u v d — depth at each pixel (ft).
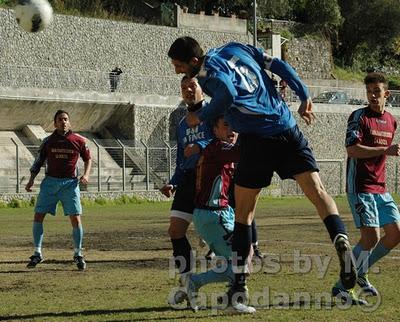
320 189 41.98
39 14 73.46
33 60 303.68
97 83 297.94
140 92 309.01
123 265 70.23
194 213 47.85
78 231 68.18
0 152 250.98
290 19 479.82
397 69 537.65
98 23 323.78
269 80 42.34
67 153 69.62
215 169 47.26
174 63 43.27
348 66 515.50
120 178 255.91
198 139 50.39
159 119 298.56
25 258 77.66
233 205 47.85
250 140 42.22
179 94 319.68
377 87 49.90
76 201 69.05
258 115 41.22
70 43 314.96
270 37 394.32
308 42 453.58
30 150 259.19
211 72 40.60
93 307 47.60
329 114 336.29
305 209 190.19
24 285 57.72
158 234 108.99
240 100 40.91
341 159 339.36
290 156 42.11
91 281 59.52
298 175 42.11
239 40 373.81
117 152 268.62
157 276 61.93
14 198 217.77
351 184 50.16
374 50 530.27
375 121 50.11
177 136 51.88
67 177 69.26
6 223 140.05
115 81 301.84
